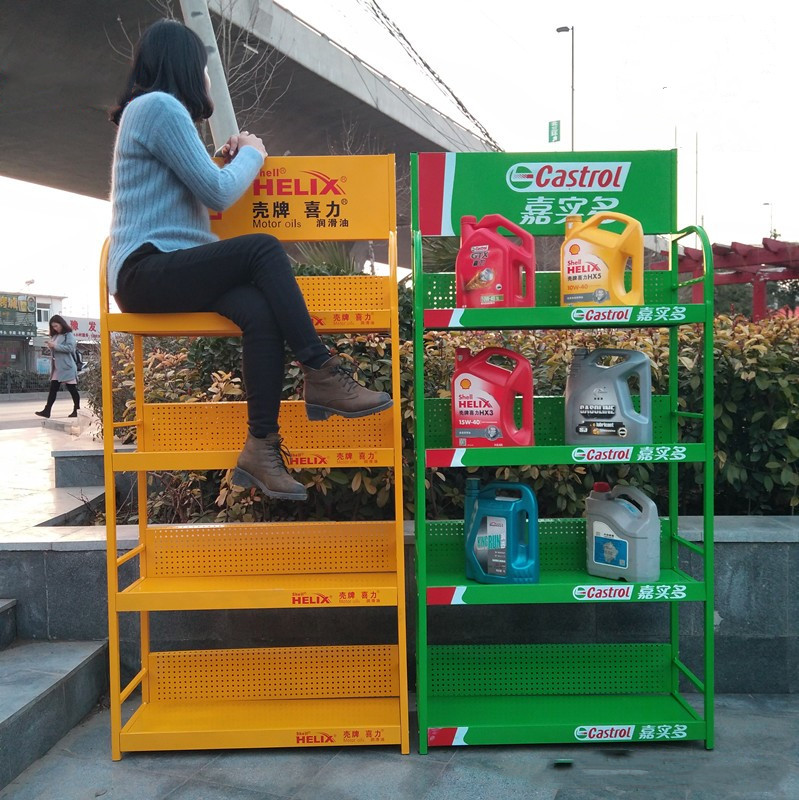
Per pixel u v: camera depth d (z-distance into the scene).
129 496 4.11
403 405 3.29
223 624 2.98
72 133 16.69
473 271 2.53
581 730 2.52
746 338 3.47
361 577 2.71
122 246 2.26
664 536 2.94
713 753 2.51
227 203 2.29
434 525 2.89
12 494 4.31
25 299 39.75
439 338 3.54
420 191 2.73
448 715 2.65
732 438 3.53
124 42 11.90
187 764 2.44
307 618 3.00
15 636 2.97
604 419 2.59
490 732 2.52
